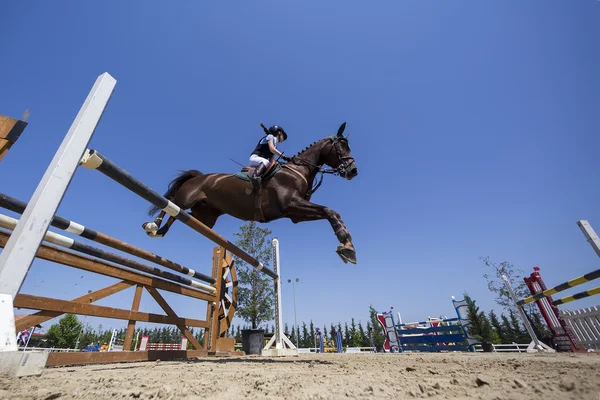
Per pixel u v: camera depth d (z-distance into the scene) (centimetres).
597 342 700
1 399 100
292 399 103
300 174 362
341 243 279
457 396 103
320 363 298
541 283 854
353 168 392
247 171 359
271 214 339
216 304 659
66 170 194
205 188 367
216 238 352
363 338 3244
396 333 1419
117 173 228
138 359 407
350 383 134
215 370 216
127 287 418
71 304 329
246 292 1422
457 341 1196
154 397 110
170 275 474
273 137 374
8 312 158
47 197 182
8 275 161
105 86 231
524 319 842
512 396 98
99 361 347
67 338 2958
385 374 172
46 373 193
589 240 493
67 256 322
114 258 368
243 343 728
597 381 114
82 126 208
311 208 314
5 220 261
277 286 679
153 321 455
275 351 614
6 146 217
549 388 109
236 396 110
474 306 1257
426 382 133
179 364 304
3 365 148
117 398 108
